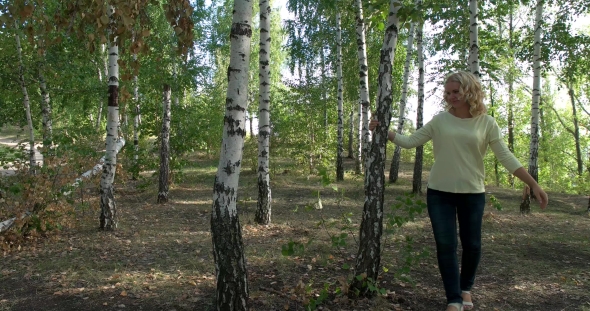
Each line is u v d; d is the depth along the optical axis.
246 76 3.09
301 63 16.38
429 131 3.00
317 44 15.73
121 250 5.75
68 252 5.68
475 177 2.84
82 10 3.98
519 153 22.25
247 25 3.06
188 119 12.45
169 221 7.86
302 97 15.73
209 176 15.06
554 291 4.07
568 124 23.34
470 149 2.82
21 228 6.10
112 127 6.89
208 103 18.69
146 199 10.52
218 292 3.09
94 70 13.12
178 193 11.47
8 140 22.30
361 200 10.27
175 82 10.84
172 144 11.88
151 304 3.77
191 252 5.63
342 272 4.60
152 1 4.16
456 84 2.86
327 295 3.47
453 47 10.76
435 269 4.75
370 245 3.54
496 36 11.03
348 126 23.23
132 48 4.00
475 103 2.84
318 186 12.79
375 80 15.01
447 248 2.79
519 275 4.57
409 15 3.46
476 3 7.83
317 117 16.11
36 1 3.49
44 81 11.30
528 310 3.61
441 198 2.88
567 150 23.89
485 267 4.86
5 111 12.59
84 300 3.92
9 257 5.44
